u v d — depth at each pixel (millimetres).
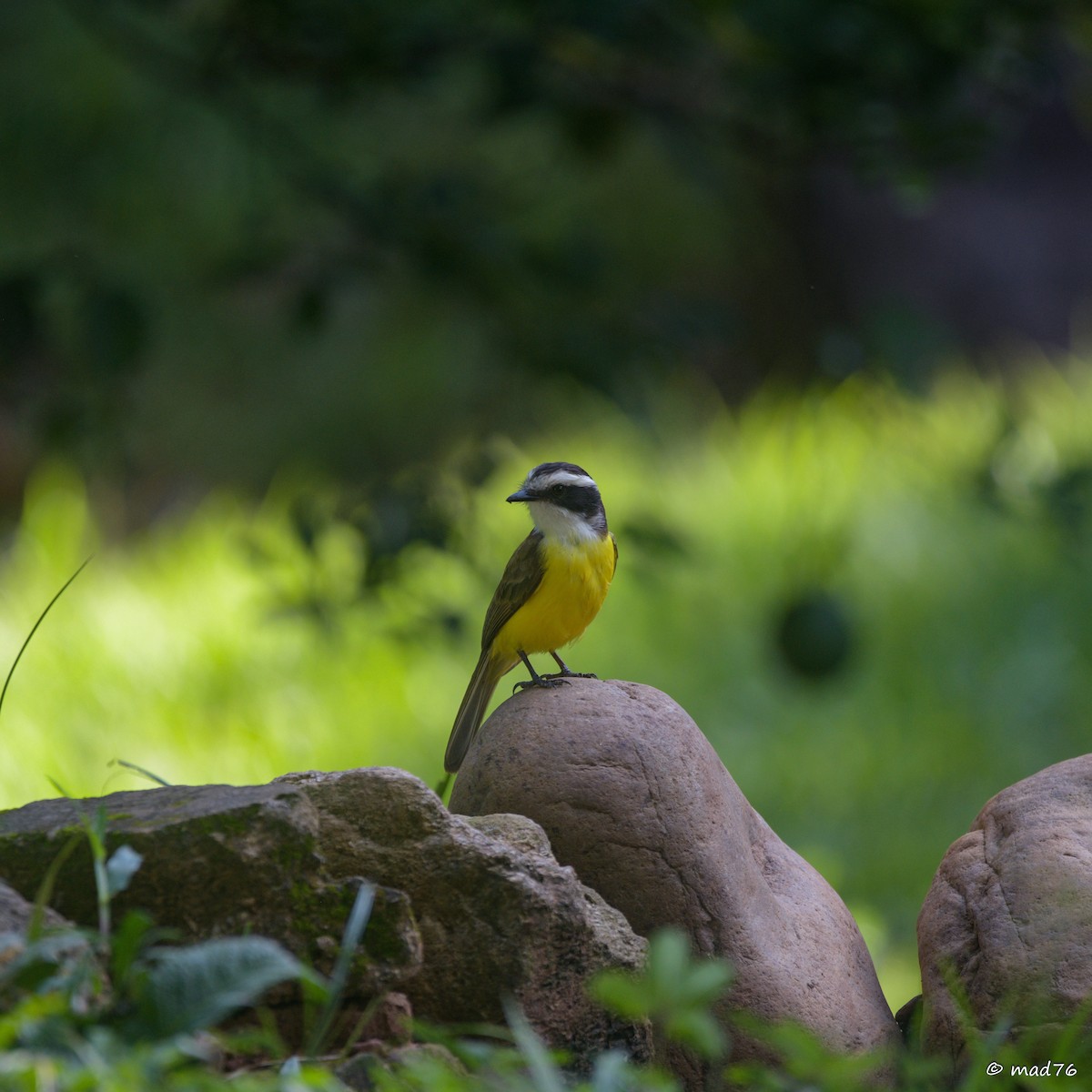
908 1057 5688
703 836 6051
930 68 11148
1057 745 17266
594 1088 4305
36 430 12062
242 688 16969
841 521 19453
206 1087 4074
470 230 12500
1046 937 5574
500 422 26469
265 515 21656
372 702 17062
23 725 14727
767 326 32625
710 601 19672
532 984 5289
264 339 28047
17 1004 4387
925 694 18000
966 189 30969
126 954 4320
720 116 12570
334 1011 4973
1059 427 21672
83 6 14297
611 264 12938
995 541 20406
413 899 5316
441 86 14492
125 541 27672
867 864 15047
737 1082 5141
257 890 5031
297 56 12289
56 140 24516
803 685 14008
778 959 5977
